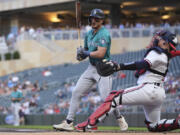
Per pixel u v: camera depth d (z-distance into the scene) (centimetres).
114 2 10231
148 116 1984
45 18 11681
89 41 2248
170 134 1770
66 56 9488
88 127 1888
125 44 9244
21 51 10138
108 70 1767
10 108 5847
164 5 9806
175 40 1920
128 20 12325
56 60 9656
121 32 9319
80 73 8212
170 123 1922
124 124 2277
